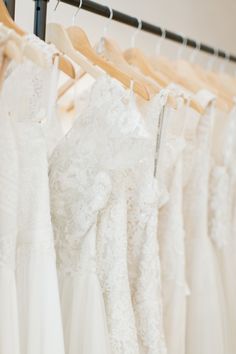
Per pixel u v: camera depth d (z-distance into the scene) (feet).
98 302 2.53
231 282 3.79
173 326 3.19
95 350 2.48
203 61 5.83
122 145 2.48
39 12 2.81
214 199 3.68
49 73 2.42
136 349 2.59
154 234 2.87
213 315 3.46
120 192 2.69
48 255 2.26
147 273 2.84
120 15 3.29
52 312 2.23
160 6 5.11
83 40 2.93
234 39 6.27
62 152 2.66
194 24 5.59
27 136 2.31
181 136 3.19
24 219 2.30
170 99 3.03
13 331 2.12
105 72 2.72
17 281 2.28
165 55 5.31
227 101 3.91
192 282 3.53
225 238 3.70
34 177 2.31
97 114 2.56
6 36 2.05
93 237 2.58
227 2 6.05
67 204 2.65
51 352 2.20
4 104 2.20
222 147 3.76
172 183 3.22
